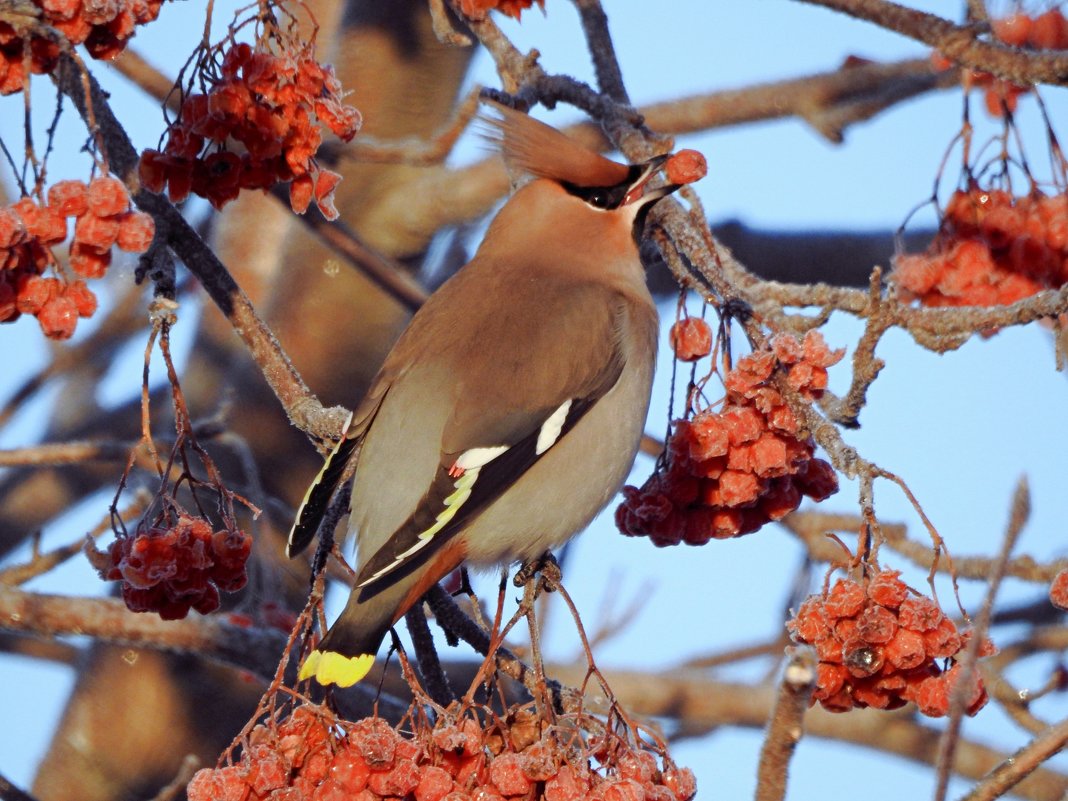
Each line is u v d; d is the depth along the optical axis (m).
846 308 9.77
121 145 9.33
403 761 7.28
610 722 7.71
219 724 12.91
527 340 9.94
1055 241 10.56
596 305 10.24
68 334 8.15
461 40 11.29
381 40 14.03
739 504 9.20
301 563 13.43
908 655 8.11
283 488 13.46
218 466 13.42
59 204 7.95
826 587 8.41
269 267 14.09
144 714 12.92
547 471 9.77
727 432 8.92
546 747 7.33
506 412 9.66
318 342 13.69
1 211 7.75
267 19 8.66
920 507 8.26
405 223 14.09
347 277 13.74
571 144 10.83
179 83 8.59
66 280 8.16
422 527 9.12
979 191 10.69
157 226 9.06
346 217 14.10
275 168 8.91
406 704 11.45
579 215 10.73
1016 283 10.60
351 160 12.22
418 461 9.43
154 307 8.36
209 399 13.84
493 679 7.83
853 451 8.43
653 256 11.62
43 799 12.81
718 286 9.24
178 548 8.35
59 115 7.98
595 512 10.20
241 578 8.53
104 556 8.56
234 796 7.19
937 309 9.33
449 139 11.98
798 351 8.71
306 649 8.34
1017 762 7.59
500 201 14.02
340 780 7.29
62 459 11.89
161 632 11.27
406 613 9.10
